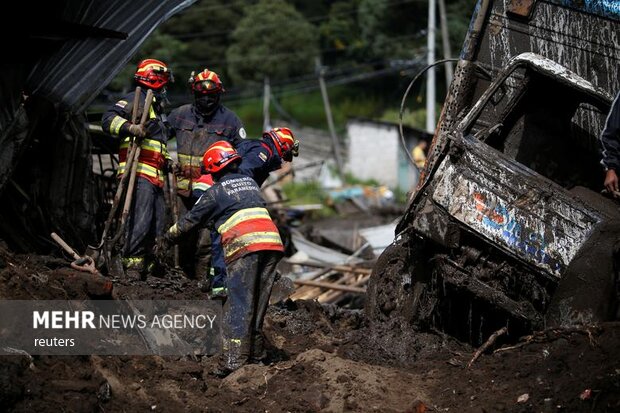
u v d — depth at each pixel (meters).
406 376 9.59
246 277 9.62
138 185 11.57
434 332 11.22
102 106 25.47
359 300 18.38
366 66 67.81
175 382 9.04
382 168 60.41
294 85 73.06
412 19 62.09
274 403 8.80
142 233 11.52
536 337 9.34
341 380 9.16
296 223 29.81
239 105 79.88
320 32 72.88
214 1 74.38
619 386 8.01
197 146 12.47
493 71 12.55
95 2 12.23
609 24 12.40
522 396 8.47
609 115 9.95
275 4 72.19
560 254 9.76
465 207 10.20
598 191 11.34
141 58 68.56
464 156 10.34
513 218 10.00
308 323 12.05
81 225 12.31
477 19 12.55
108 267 11.10
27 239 11.21
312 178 54.72
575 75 10.74
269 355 10.21
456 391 9.05
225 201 9.78
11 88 11.16
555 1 12.59
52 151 11.99
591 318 9.11
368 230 25.38
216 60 73.75
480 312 11.04
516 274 10.11
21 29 11.25
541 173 11.52
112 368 8.77
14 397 7.63
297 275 19.98
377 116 70.12
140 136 11.26
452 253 10.41
